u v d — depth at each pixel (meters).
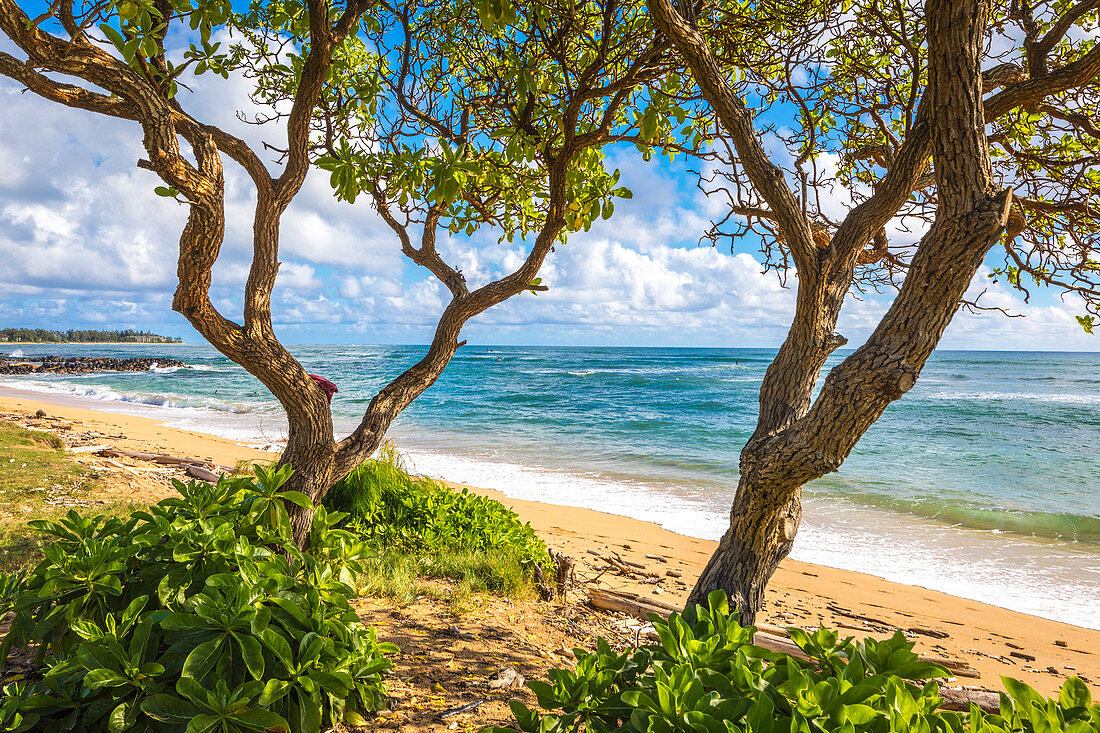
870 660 2.30
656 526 10.84
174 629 2.52
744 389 42.84
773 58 4.30
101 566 2.81
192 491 3.54
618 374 58.91
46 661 2.80
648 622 5.55
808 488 14.98
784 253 4.46
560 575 6.38
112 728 2.23
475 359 98.81
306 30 4.08
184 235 2.83
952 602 7.88
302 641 2.62
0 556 5.04
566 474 15.70
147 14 2.46
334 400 33.28
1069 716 1.94
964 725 1.97
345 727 2.90
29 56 2.31
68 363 61.03
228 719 2.24
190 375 52.97
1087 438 23.28
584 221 4.37
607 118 3.79
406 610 4.85
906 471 17.27
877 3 4.12
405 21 4.27
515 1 3.23
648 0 2.65
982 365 87.06
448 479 14.60
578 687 2.20
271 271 3.54
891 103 4.33
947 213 2.32
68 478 8.12
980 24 2.15
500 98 4.32
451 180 3.29
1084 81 2.96
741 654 2.19
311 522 3.85
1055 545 10.71
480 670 3.79
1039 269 4.52
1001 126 4.44
